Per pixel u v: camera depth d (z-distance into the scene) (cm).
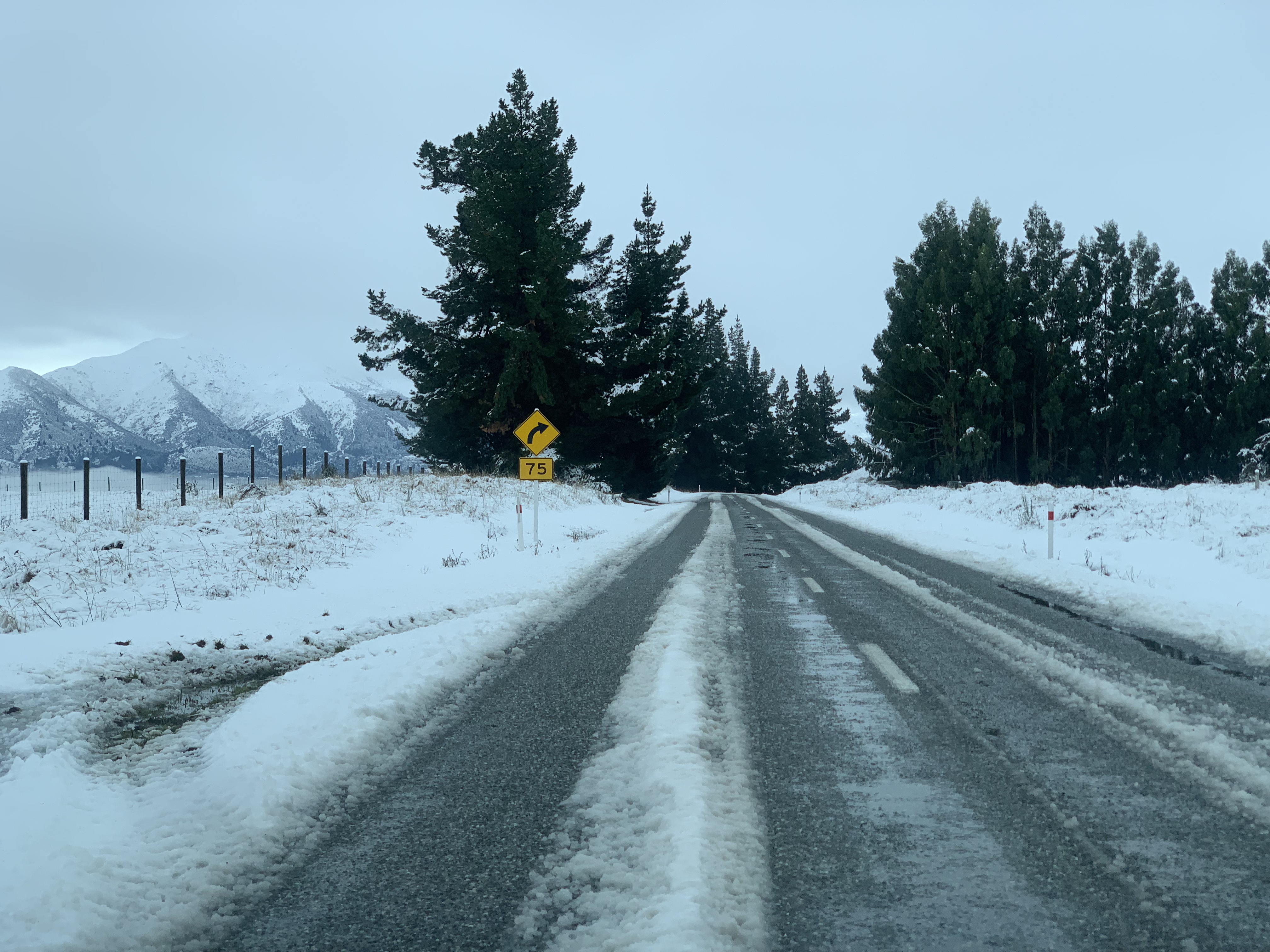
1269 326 4538
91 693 642
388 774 453
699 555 1641
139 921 300
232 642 825
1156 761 455
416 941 283
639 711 555
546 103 3809
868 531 2311
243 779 434
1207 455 4488
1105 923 286
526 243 3559
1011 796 404
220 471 2206
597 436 3994
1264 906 297
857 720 536
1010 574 1336
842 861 334
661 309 4172
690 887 304
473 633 822
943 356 4466
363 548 1520
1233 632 809
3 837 363
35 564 1171
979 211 4800
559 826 375
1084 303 4619
